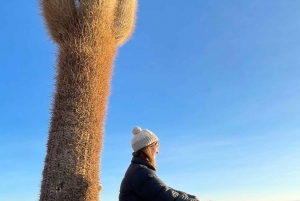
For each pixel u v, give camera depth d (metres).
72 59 2.48
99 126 2.46
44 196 2.18
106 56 2.62
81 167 2.26
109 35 2.72
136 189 1.72
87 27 2.58
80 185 2.21
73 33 2.57
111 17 2.82
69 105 2.36
